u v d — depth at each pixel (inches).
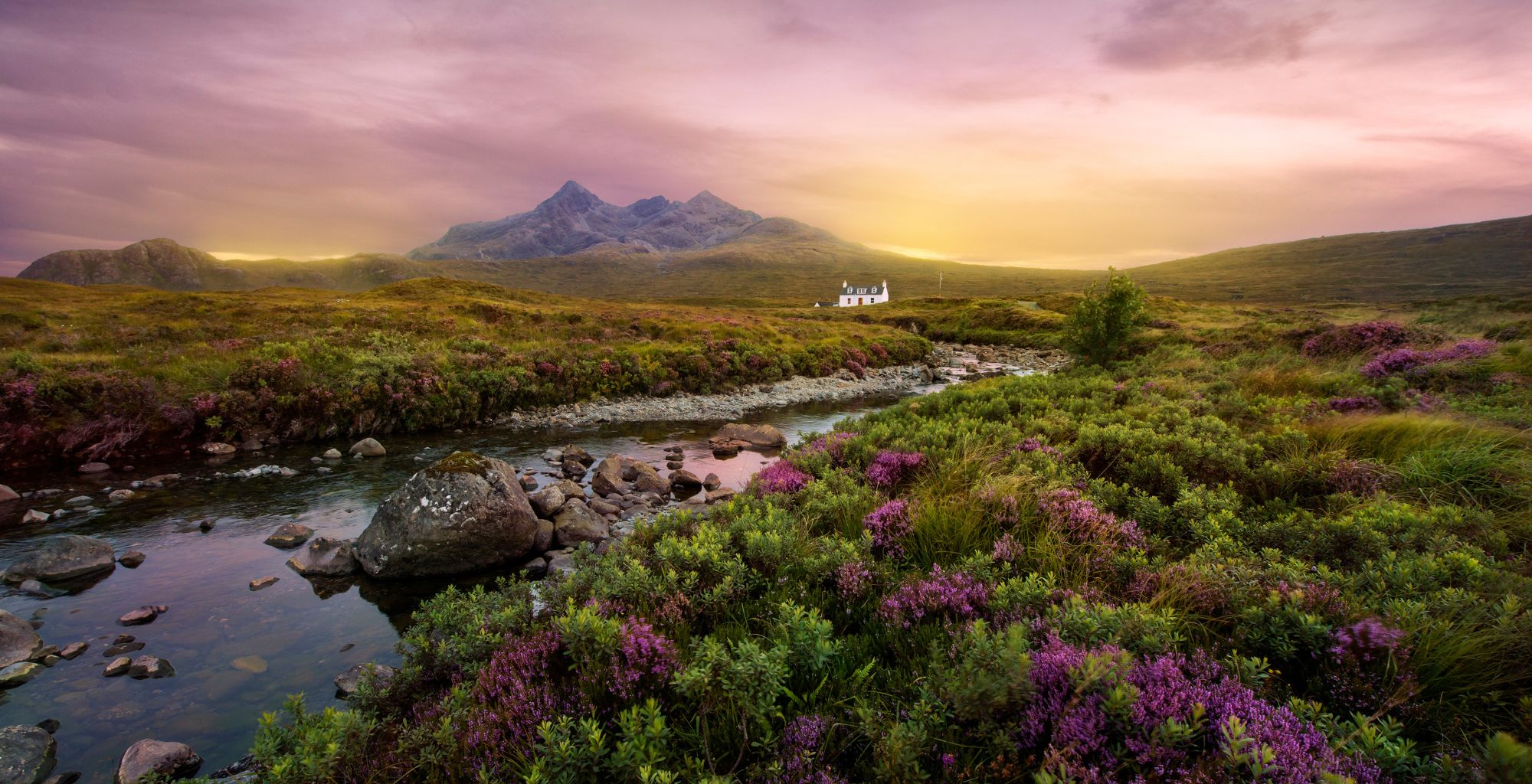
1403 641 158.9
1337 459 347.3
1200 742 132.3
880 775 129.1
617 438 842.8
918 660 180.9
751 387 1344.7
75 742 234.4
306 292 2554.1
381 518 403.2
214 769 219.3
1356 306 4168.3
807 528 312.7
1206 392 653.9
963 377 1707.7
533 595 274.8
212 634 317.1
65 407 651.5
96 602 347.9
